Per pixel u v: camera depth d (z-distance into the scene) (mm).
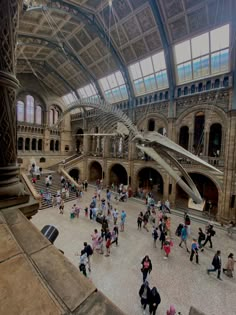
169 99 15406
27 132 23703
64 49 18266
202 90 13742
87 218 12594
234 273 7605
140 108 17891
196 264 8109
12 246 1083
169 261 8273
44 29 15484
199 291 6602
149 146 5121
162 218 11305
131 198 17656
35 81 24203
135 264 7992
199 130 16344
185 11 11805
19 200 1632
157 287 6738
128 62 16719
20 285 841
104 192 19766
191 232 11375
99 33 14898
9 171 1635
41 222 11758
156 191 20547
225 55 12242
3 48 1529
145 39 14375
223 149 12836
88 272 7367
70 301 800
